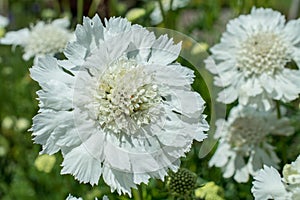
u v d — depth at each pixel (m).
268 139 0.40
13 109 0.55
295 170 0.27
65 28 0.47
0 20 0.55
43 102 0.26
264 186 0.28
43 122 0.25
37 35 0.45
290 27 0.37
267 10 0.38
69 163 0.25
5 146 0.51
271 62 0.36
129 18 0.43
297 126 0.41
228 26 0.38
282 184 0.28
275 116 0.39
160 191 0.33
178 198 0.33
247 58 0.36
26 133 0.50
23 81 0.51
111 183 0.25
